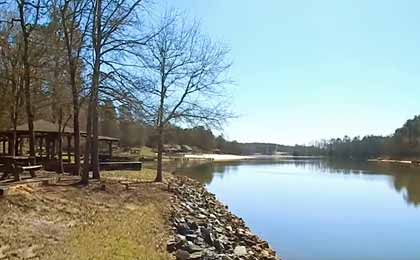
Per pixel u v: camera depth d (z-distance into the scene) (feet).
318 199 122.31
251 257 46.14
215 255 39.99
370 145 500.33
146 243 39.70
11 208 42.50
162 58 94.38
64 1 71.36
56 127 106.22
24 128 99.81
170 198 71.72
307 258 59.06
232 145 517.96
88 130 70.38
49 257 31.22
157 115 85.10
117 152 209.36
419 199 125.90
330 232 76.64
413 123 414.82
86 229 40.70
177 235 45.85
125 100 70.79
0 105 94.17
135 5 70.90
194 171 203.31
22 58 76.48
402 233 77.46
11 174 62.34
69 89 79.61
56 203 48.42
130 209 55.11
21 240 34.22
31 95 83.97
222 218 71.41
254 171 245.24
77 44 72.69
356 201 120.47
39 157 114.52
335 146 558.15
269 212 95.50
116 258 33.04
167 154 301.22
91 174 87.76
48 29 72.18
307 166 328.08
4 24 81.76
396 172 254.88
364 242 69.87
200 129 102.89
